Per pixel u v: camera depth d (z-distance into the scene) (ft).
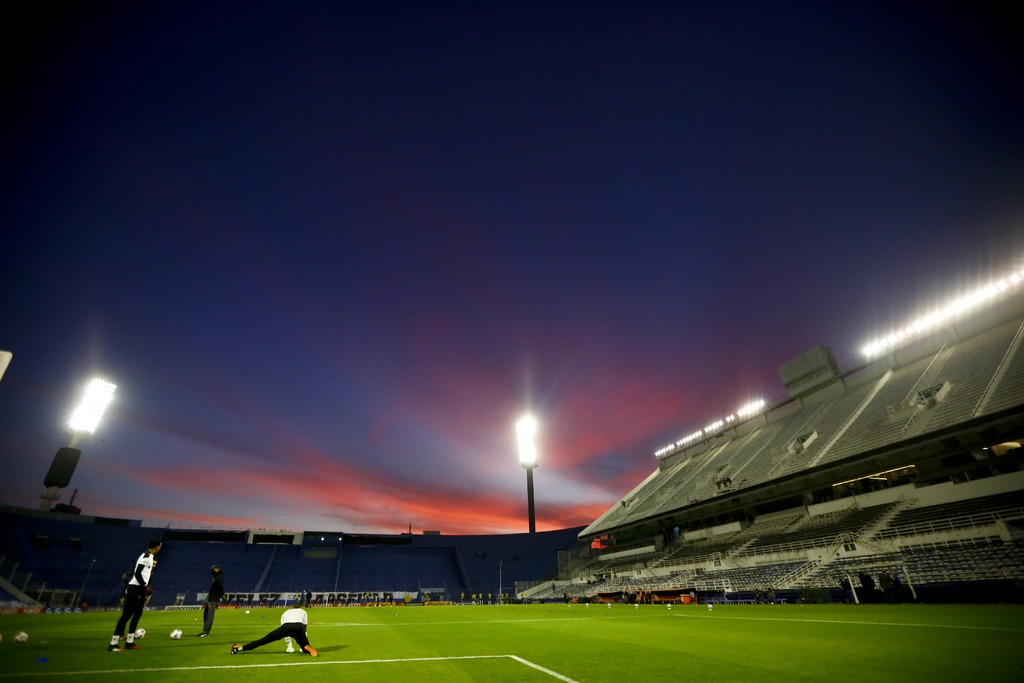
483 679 20.76
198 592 193.98
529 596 208.33
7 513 169.68
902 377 126.82
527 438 278.67
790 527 119.24
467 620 65.36
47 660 23.58
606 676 21.45
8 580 137.90
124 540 196.75
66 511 201.26
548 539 250.98
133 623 29.48
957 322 123.54
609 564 192.85
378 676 21.34
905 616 48.47
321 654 28.48
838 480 111.65
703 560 130.93
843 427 123.03
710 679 20.36
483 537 257.34
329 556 232.12
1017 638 29.55
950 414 92.63
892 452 97.25
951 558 75.00
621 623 54.24
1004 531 72.33
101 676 20.29
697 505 147.43
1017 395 82.28
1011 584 60.85
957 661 22.70
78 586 172.45
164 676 20.57
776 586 99.14
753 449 156.56
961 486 86.94
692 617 60.70
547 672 22.53
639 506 191.01
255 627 50.49
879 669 21.48
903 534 85.76
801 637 34.83
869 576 74.79
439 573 238.27
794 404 164.14
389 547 247.91
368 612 98.07
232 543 223.30
